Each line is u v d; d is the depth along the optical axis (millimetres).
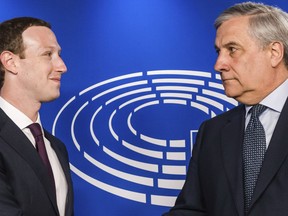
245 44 1648
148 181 2742
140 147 2748
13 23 1809
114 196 2736
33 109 1822
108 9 2781
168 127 2754
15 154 1674
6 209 1572
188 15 2775
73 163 2729
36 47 1783
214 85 2752
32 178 1667
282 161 1554
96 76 2760
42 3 2773
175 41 2771
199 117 2754
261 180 1559
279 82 1679
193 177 1893
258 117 1692
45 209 1677
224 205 1673
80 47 2762
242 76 1659
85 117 2744
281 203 1511
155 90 2766
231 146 1731
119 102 2756
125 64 2768
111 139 2744
